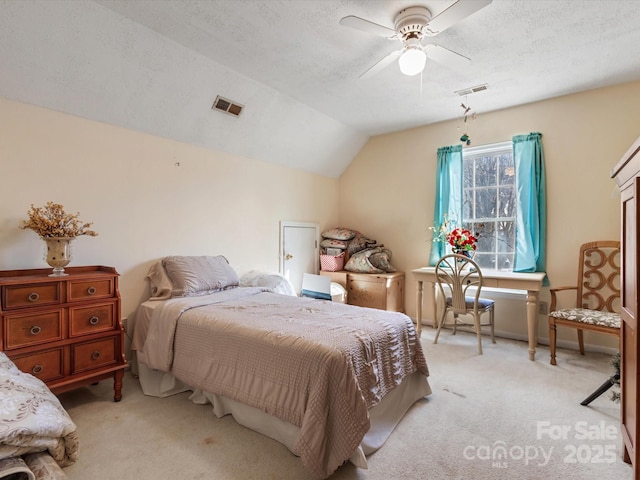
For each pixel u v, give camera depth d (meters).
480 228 3.74
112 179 2.55
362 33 2.19
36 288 1.83
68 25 1.93
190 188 3.07
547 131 3.26
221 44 2.32
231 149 3.38
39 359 1.82
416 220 4.10
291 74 2.77
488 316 3.57
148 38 2.19
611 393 2.22
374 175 4.45
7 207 2.07
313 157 4.16
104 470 1.48
